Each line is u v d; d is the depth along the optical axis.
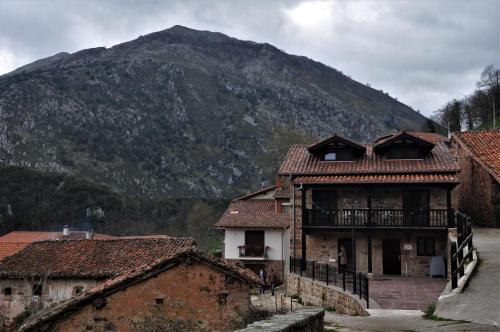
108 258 27.62
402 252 28.53
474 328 10.52
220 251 46.25
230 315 12.98
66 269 26.52
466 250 18.95
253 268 42.00
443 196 28.47
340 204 29.50
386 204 29.00
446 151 31.06
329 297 22.03
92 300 12.92
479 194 28.59
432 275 27.05
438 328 10.84
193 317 12.96
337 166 30.23
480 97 72.06
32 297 26.22
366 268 28.92
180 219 83.62
